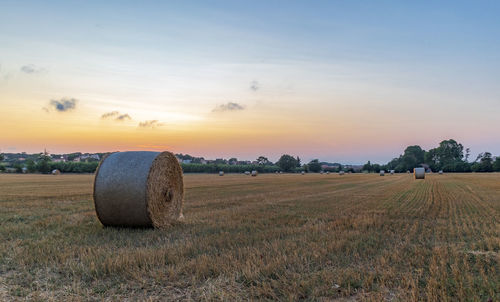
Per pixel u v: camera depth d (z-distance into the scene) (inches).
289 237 362.3
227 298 204.8
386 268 256.1
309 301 202.7
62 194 909.2
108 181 416.2
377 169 5369.1
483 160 4672.7
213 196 865.5
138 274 241.1
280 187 1253.1
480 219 490.6
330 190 1091.3
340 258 281.9
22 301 206.4
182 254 288.5
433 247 324.2
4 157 4881.9
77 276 244.4
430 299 197.2
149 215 413.7
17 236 374.9
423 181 1756.9
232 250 302.2
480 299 198.8
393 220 478.9
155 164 430.6
